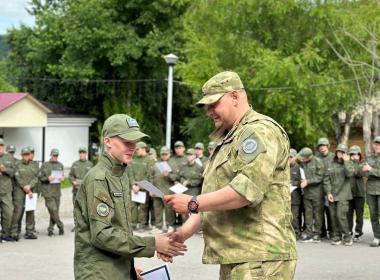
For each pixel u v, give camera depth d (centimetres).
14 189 1327
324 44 2545
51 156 1387
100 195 395
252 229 357
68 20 3591
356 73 2555
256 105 2528
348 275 966
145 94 3741
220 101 370
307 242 1312
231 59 2641
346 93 2470
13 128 3053
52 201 1391
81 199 404
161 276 442
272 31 2586
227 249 361
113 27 3488
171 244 405
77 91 3906
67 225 1570
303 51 2436
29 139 3139
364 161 1293
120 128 410
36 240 1329
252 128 357
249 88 2464
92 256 400
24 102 2912
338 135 3266
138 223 1500
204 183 381
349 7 2550
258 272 353
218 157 372
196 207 348
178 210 354
